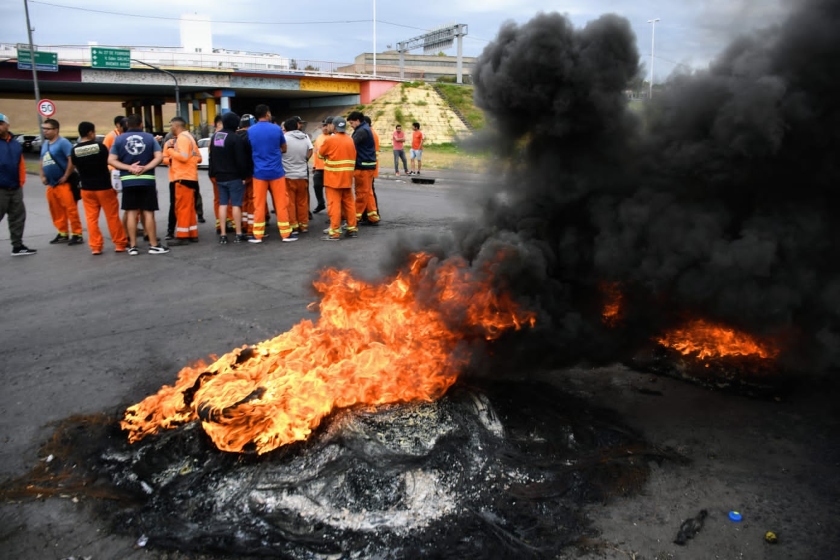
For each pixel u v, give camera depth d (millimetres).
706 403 3738
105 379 4344
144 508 2826
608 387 3967
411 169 22156
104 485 3041
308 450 3031
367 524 2623
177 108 38062
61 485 3051
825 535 2576
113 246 9258
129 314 5820
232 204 9133
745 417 3566
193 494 2887
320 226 10672
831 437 3336
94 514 2811
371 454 2943
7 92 47031
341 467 2885
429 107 44156
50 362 4672
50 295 6566
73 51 40781
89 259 8336
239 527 2658
